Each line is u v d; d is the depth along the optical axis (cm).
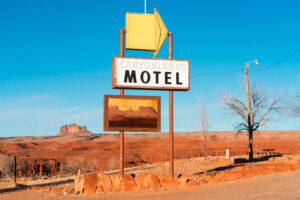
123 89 1969
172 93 2033
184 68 2016
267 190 1507
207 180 1906
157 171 2756
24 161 3628
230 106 3212
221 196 1435
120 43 2005
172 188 1759
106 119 1898
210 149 6981
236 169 2056
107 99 1914
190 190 1669
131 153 6138
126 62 1941
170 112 2023
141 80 1944
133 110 1938
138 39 2017
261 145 7406
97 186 1695
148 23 2048
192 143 8125
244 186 1681
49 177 3234
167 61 1997
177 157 5819
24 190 1919
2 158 3369
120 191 1711
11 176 3256
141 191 1700
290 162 2616
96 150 7094
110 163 4509
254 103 3195
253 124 3192
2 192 1886
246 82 3244
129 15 2034
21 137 15612
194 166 3006
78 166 3866
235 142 8156
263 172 2070
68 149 7262
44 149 7131
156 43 2030
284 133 9956
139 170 3045
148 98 1962
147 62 1967
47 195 1678
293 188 1496
